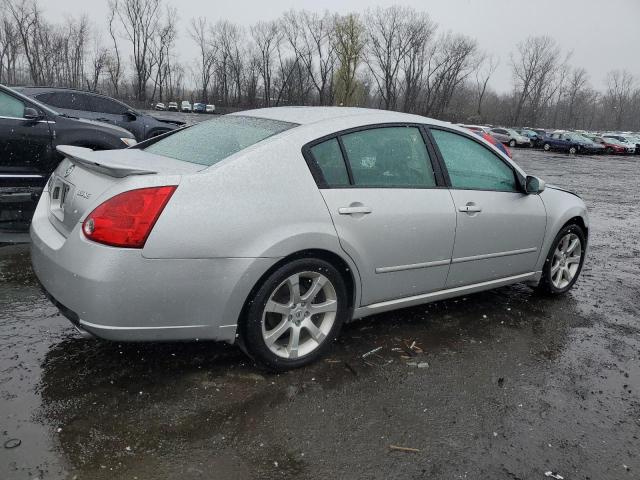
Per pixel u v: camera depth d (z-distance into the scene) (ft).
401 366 10.66
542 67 278.26
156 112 196.34
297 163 9.74
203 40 263.90
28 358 9.87
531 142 134.31
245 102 266.77
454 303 14.51
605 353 12.03
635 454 8.38
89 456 7.39
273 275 9.29
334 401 9.20
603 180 63.52
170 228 8.36
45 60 240.94
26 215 20.11
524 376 10.64
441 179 11.94
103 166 8.59
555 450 8.32
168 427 8.16
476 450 8.17
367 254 10.47
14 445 7.47
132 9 244.22
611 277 18.58
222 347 10.77
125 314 8.31
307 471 7.45
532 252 14.21
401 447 8.11
